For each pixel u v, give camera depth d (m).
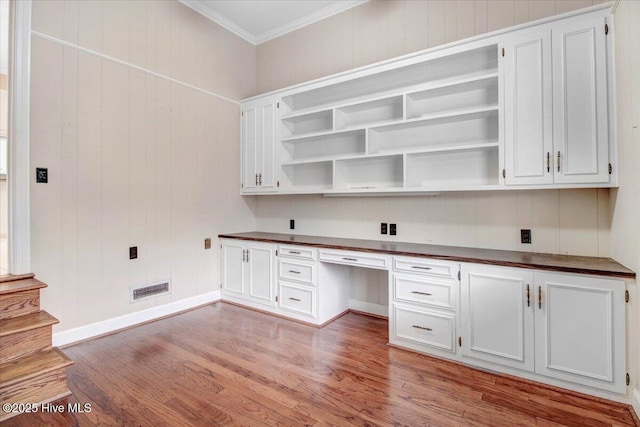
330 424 1.75
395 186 3.25
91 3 2.79
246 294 3.67
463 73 2.84
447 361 2.44
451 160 2.93
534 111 2.31
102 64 2.85
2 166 4.76
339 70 3.64
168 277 3.39
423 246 2.94
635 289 1.81
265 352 2.58
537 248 2.58
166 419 1.78
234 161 4.07
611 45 2.08
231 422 1.76
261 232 4.20
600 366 1.94
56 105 2.58
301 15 3.81
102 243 2.88
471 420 1.78
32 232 2.47
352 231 3.53
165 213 3.36
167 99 3.36
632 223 1.87
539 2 2.59
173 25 3.41
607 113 2.09
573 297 2.00
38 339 2.14
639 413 1.74
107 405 1.90
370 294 3.44
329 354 2.55
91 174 2.79
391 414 1.83
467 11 2.89
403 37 3.22
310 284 3.16
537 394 2.01
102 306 2.88
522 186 2.36
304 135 3.55
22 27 2.39
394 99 3.06
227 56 3.99
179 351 2.59
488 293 2.27
